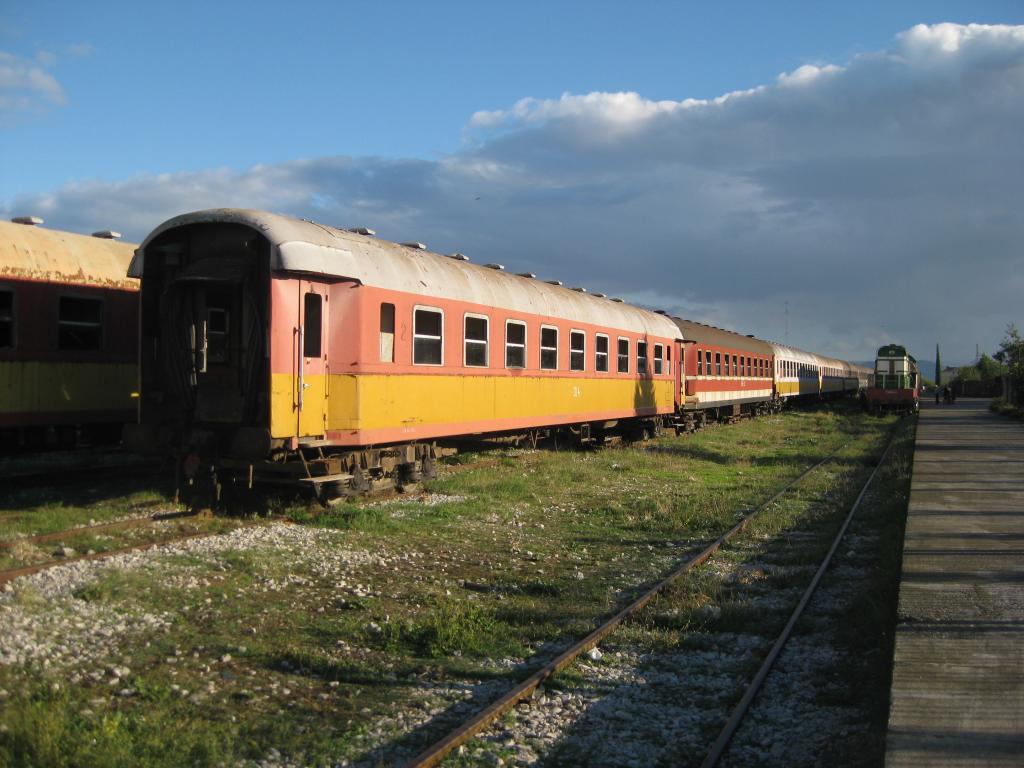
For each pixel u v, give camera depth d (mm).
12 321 12445
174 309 11125
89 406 13562
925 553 8227
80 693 5133
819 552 9719
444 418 13477
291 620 6836
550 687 5547
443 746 4465
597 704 5312
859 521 11969
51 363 12961
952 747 3959
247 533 9602
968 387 89500
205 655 5969
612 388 20391
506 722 4953
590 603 7656
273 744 4645
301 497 11484
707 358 28719
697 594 7914
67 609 6625
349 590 7766
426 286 12953
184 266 11008
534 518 11938
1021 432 27516
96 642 6062
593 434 21594
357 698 5348
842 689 5508
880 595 7277
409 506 11938
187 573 7867
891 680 4883
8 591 6941
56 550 8461
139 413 11000
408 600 7574
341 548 9273
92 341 13758
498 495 13484
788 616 7277
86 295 13523
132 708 4996
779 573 8727
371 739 4727
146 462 15305
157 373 11141
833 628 6961
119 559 8133
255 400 10516
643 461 18750
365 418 11531
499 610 7324
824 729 4926
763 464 19781
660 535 10992
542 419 16953
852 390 72500
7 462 15070
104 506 10844
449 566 8922
